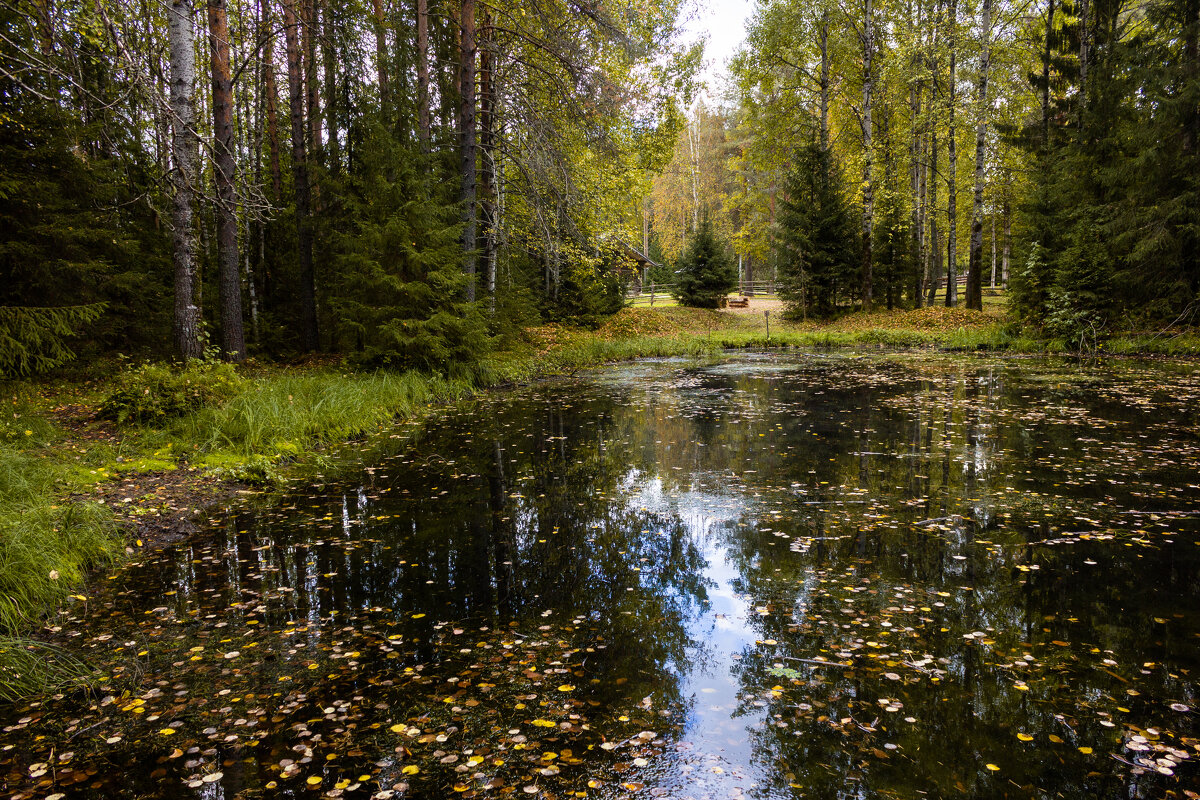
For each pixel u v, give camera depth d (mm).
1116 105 16766
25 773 2352
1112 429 7891
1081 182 17516
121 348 11680
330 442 8180
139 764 2387
